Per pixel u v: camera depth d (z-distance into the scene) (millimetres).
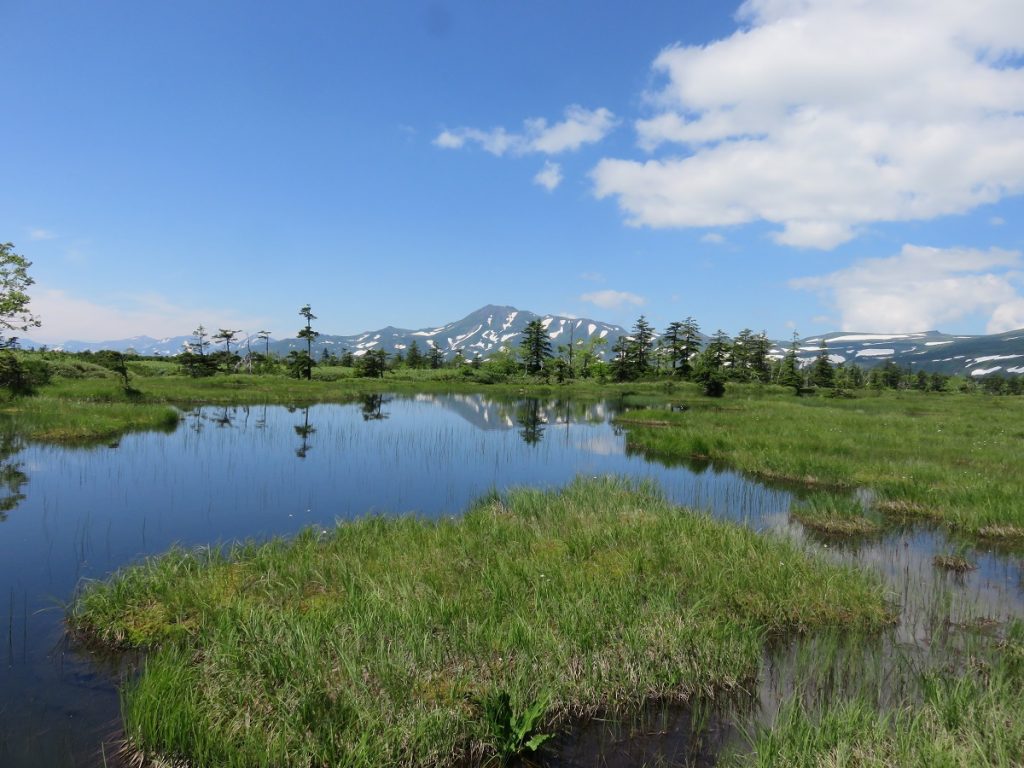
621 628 6145
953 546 10469
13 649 6176
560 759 4727
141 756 4520
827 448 19531
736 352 88125
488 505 11609
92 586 7500
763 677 5926
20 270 28578
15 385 28734
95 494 13227
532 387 67375
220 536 10336
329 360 98562
